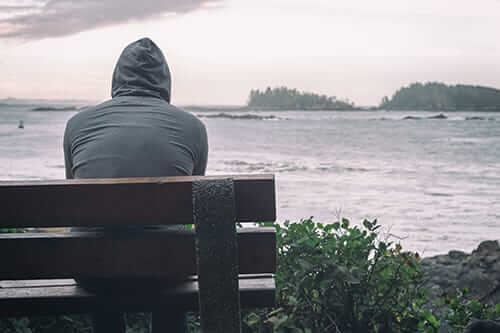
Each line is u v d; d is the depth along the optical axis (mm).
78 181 1756
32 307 1928
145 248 1785
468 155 33500
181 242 1785
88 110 2240
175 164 2098
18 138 43219
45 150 30469
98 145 2086
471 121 132500
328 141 52719
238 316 1622
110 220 1755
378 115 150750
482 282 4594
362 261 2824
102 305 1943
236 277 1629
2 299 1917
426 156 32531
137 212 1752
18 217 1749
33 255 1779
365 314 2875
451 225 9828
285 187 16141
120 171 2031
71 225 1758
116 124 2137
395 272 2914
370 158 30578
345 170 22938
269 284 2010
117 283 1971
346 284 2850
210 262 1630
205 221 1650
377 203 12812
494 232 9109
